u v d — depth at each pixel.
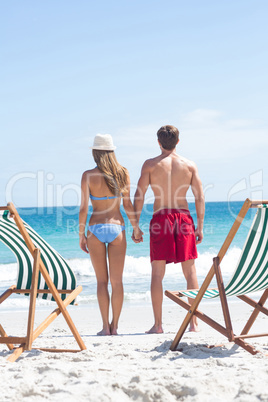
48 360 3.19
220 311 7.01
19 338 3.11
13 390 2.49
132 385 2.45
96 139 4.58
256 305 3.63
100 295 4.66
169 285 10.62
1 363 3.01
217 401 2.27
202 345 3.59
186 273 4.76
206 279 3.25
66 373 2.77
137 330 5.30
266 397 2.24
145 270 13.73
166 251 4.64
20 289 3.75
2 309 8.07
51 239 23.62
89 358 3.23
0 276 14.06
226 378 2.57
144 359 3.23
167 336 4.36
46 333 5.18
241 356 3.25
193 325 4.71
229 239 3.05
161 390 2.38
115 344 3.85
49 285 3.35
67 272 3.67
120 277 4.65
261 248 2.97
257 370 2.71
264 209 2.84
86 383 2.58
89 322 6.37
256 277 3.23
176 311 7.15
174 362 3.07
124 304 8.36
